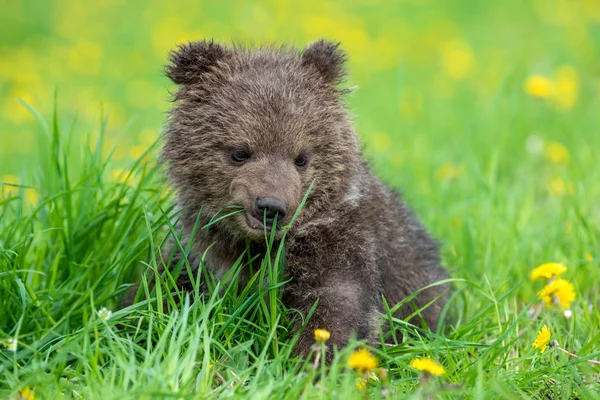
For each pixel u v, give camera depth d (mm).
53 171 11984
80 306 9891
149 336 8742
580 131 18062
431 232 12906
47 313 9539
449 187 15336
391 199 11477
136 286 10633
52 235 11125
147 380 8109
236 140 9898
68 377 8711
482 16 33375
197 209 10383
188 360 8266
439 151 18188
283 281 9781
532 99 20078
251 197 9617
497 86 22266
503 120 18500
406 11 34625
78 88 25781
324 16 33094
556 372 8867
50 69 27844
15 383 8195
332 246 9984
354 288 9844
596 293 11109
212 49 10555
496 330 10531
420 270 11438
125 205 11266
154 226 10367
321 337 8430
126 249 10344
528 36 29609
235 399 7734
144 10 35125
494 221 13086
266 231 9531
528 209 13750
